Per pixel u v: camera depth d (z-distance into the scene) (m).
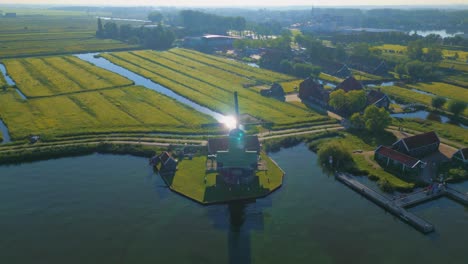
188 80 164.62
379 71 186.00
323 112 124.81
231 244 61.84
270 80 166.88
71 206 71.56
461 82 167.62
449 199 74.94
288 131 107.88
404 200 72.88
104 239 62.78
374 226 66.81
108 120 113.56
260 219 68.44
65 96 136.88
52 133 102.69
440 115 125.38
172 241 62.44
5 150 92.38
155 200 73.56
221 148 89.56
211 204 72.06
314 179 82.69
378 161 88.75
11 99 131.50
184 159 89.19
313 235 64.31
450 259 58.97
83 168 86.62
